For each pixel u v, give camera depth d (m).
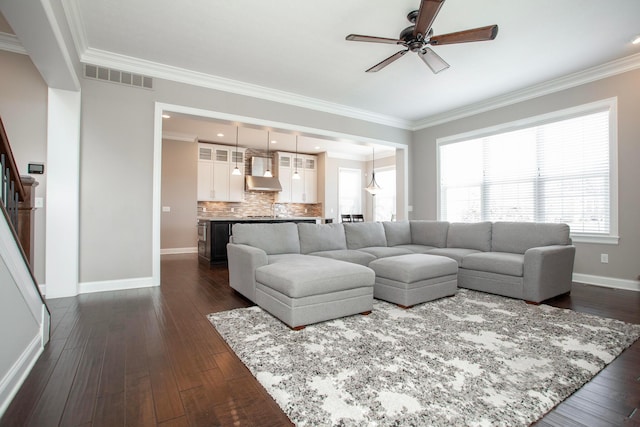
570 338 2.20
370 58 3.65
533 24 3.00
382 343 2.11
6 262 1.49
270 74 4.08
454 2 2.68
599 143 3.96
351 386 1.58
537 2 2.69
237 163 8.10
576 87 4.12
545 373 1.71
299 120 4.90
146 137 3.78
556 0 2.66
